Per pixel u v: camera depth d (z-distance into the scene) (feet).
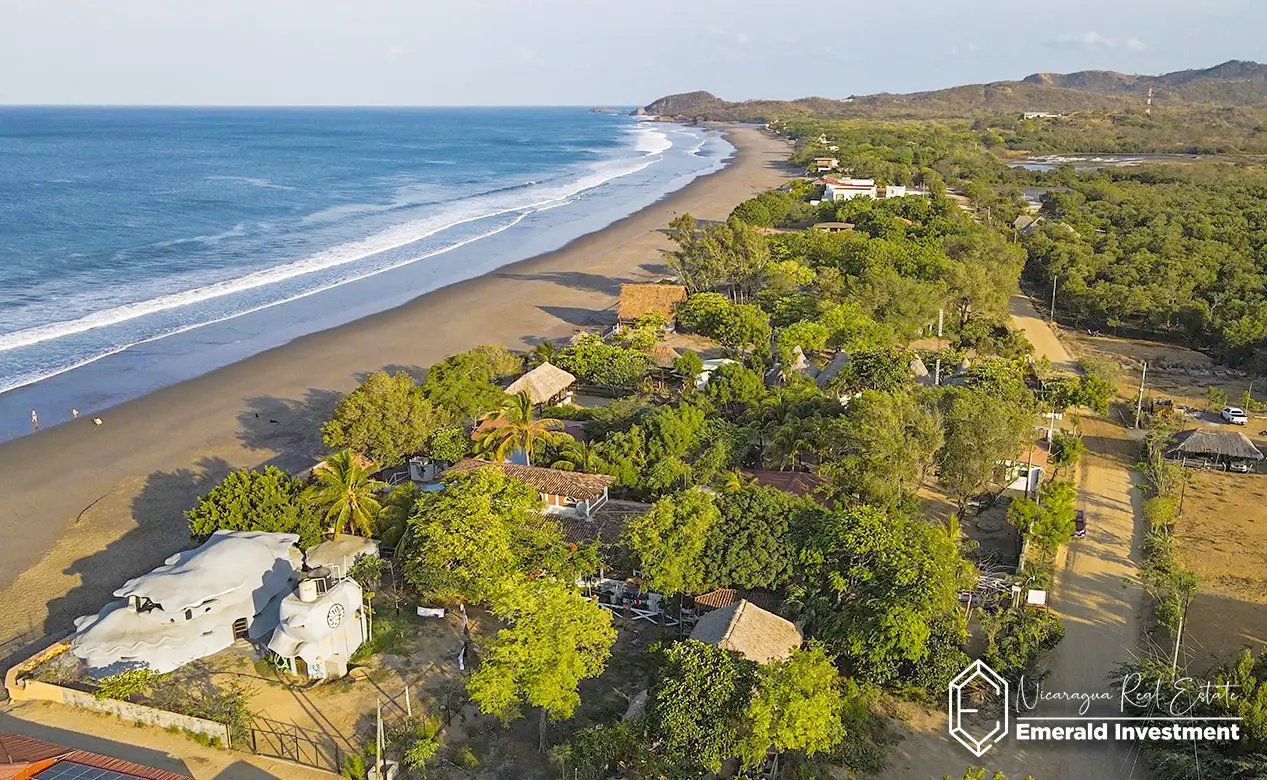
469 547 135.44
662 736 105.60
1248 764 102.47
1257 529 175.01
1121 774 112.16
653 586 136.67
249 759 113.60
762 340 263.90
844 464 161.58
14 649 136.05
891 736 118.62
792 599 131.54
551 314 320.09
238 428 218.18
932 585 127.13
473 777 110.73
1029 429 175.83
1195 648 137.28
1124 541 170.50
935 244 349.82
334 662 129.39
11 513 176.96
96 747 115.03
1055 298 344.08
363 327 299.99
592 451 178.29
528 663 112.06
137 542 166.40
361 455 182.80
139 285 345.72
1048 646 135.03
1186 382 262.47
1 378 247.50
